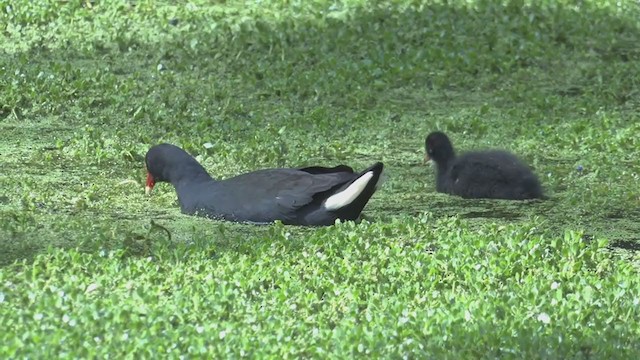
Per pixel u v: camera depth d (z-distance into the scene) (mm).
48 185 14562
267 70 20156
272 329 9711
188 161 13828
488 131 17719
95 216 13352
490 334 9555
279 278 10906
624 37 23516
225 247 11992
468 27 23000
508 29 23016
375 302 10391
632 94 19969
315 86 19391
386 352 9281
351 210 12953
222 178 15094
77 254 11297
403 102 19266
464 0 24375
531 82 20656
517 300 10453
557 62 21641
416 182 15398
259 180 13289
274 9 23688
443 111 18859
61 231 12641
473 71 20812
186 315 9930
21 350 9055
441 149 15211
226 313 10031
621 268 11547
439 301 10477
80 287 10516
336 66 20547
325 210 12953
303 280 10945
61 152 16031
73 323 9586
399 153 16750
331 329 9867
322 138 17125
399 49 21688
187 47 21406
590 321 10102
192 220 13297
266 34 21969
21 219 12883
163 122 17406
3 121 17453
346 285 10734
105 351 9062
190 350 9195
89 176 15062
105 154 15719
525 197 14680
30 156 15836
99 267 11133
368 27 22656
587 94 19766
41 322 9664
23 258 11719
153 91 18938
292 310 10164
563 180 15492
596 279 11094
